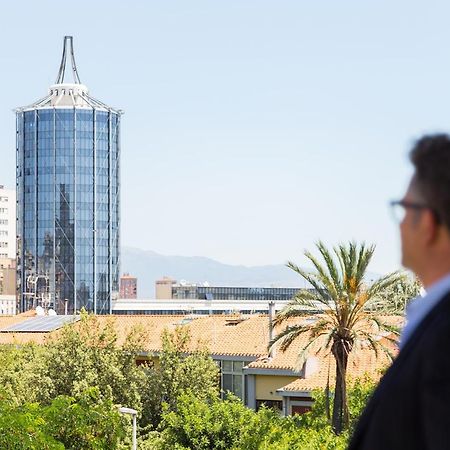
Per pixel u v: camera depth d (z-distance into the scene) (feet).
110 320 283.79
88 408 152.76
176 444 216.54
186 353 294.05
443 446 12.51
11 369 290.15
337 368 220.02
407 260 13.83
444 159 13.34
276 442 185.98
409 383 13.06
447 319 13.08
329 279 220.02
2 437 116.98
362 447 13.47
